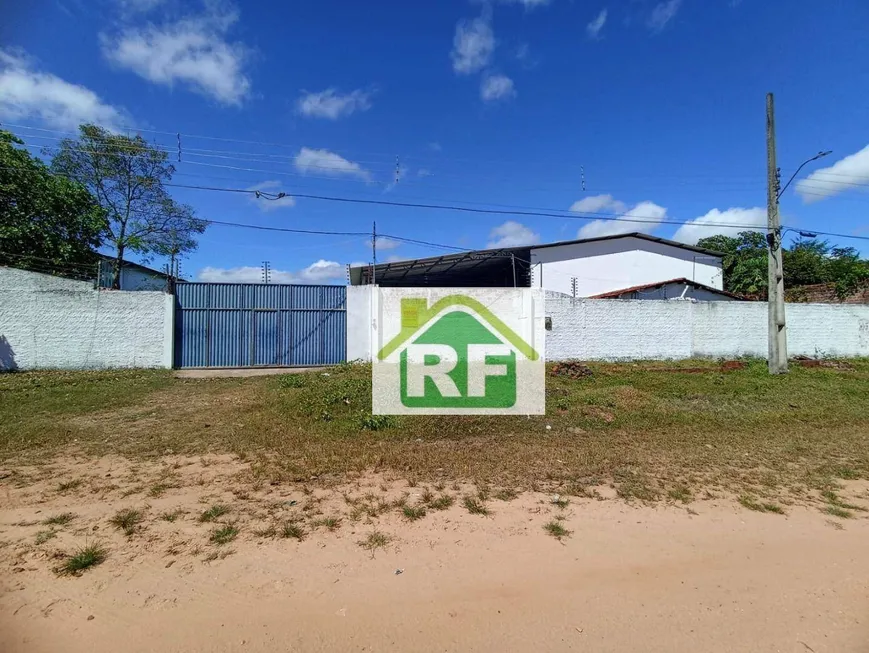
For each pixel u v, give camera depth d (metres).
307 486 4.17
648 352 14.80
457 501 3.89
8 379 10.55
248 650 2.14
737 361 14.41
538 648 2.18
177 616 2.37
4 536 3.15
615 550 3.13
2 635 2.20
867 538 3.36
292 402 7.70
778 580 2.79
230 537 3.20
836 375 11.72
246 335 14.27
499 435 6.11
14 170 15.91
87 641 2.18
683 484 4.36
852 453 5.42
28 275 12.46
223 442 5.49
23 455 4.92
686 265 24.22
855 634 2.32
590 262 23.17
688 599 2.59
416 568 2.87
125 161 19.47
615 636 2.27
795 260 30.06
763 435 6.19
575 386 9.79
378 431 6.11
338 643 2.20
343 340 15.03
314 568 2.85
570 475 4.54
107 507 3.65
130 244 20.25
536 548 3.14
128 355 13.09
